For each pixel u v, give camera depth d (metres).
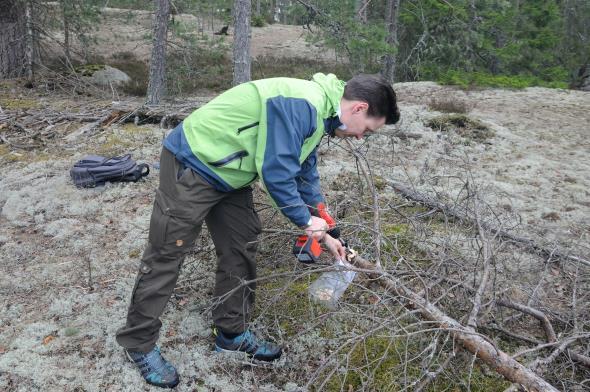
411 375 2.78
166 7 10.27
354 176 5.57
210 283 3.56
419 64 14.41
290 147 2.20
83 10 12.74
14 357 2.94
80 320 3.26
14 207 4.90
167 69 11.99
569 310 3.39
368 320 3.03
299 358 2.93
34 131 7.13
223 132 2.30
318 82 2.36
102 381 2.77
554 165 6.74
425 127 8.27
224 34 20.42
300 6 10.53
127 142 6.70
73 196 5.06
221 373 2.86
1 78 11.86
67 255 4.09
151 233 2.43
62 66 13.96
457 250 3.77
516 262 3.87
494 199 5.36
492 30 15.34
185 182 2.35
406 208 4.79
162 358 2.74
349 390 2.73
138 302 2.53
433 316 2.75
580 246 4.33
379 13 15.77
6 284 3.69
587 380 2.60
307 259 2.53
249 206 2.63
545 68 16.06
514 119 9.34
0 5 11.57
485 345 2.55
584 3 18.02
